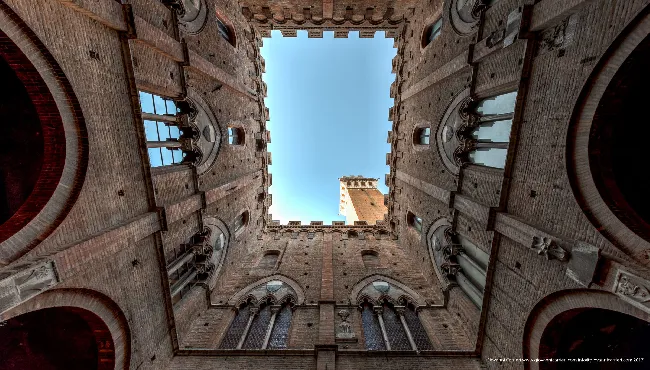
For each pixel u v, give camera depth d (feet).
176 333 40.37
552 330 29.96
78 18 26.30
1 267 20.27
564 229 26.94
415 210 66.18
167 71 39.70
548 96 29.04
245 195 69.21
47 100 24.18
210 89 51.31
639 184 30.09
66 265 23.56
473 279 46.37
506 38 33.86
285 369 37.88
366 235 83.51
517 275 33.30
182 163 44.88
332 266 64.18
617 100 24.02
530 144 31.40
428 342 46.06
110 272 29.37
